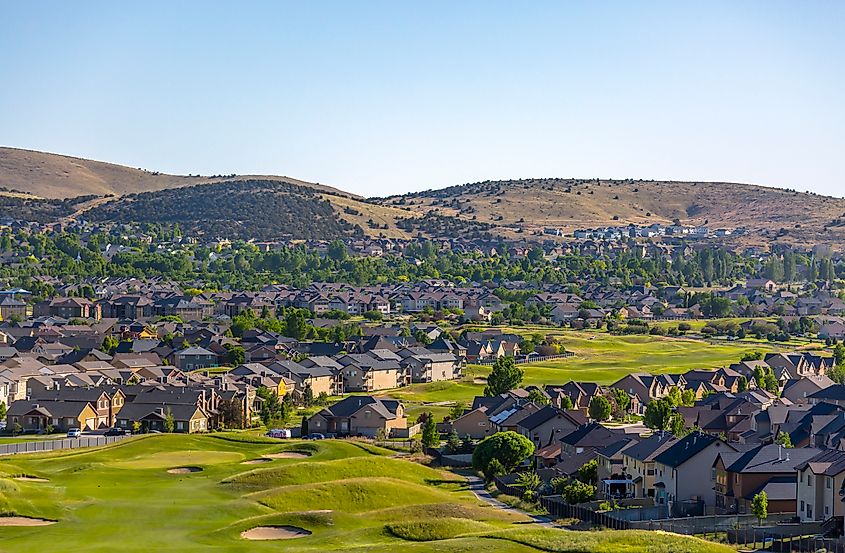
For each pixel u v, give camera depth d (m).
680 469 122.38
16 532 102.06
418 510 113.50
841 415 150.88
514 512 120.00
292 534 104.75
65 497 119.94
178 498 121.81
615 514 116.69
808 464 110.56
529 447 145.50
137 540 99.56
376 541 101.50
